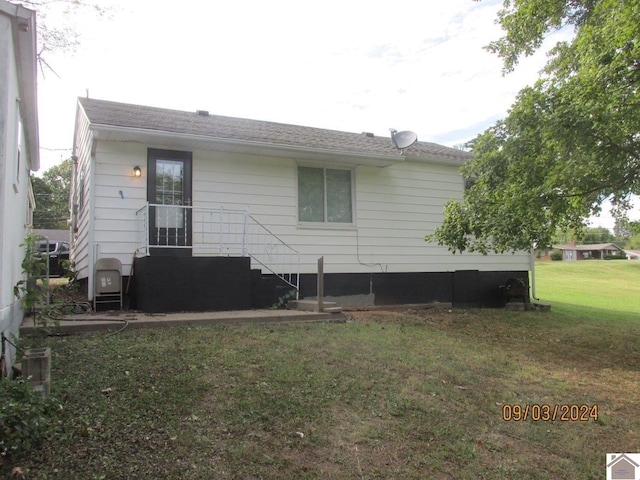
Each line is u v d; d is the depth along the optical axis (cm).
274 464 300
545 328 913
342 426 363
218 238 904
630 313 1412
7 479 254
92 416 337
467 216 861
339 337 636
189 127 863
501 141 788
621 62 625
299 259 988
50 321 575
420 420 388
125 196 823
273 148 896
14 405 284
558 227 858
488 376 531
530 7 964
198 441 316
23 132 656
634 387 539
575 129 661
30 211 1212
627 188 781
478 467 326
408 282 1116
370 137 1294
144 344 535
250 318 703
